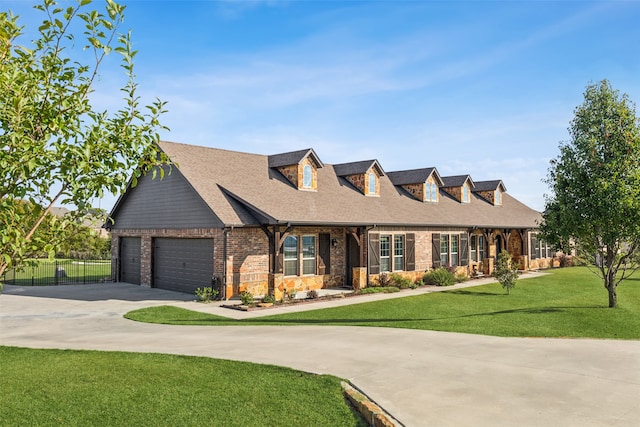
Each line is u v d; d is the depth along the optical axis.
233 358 9.38
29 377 8.19
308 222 19.52
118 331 12.94
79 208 4.34
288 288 20.84
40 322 14.45
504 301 19.17
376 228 23.70
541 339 11.03
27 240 3.96
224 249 18.73
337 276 23.25
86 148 4.18
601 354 9.46
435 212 28.77
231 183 21.09
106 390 7.53
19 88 4.07
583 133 16.08
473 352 9.75
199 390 7.51
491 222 31.19
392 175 32.06
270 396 7.24
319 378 7.97
